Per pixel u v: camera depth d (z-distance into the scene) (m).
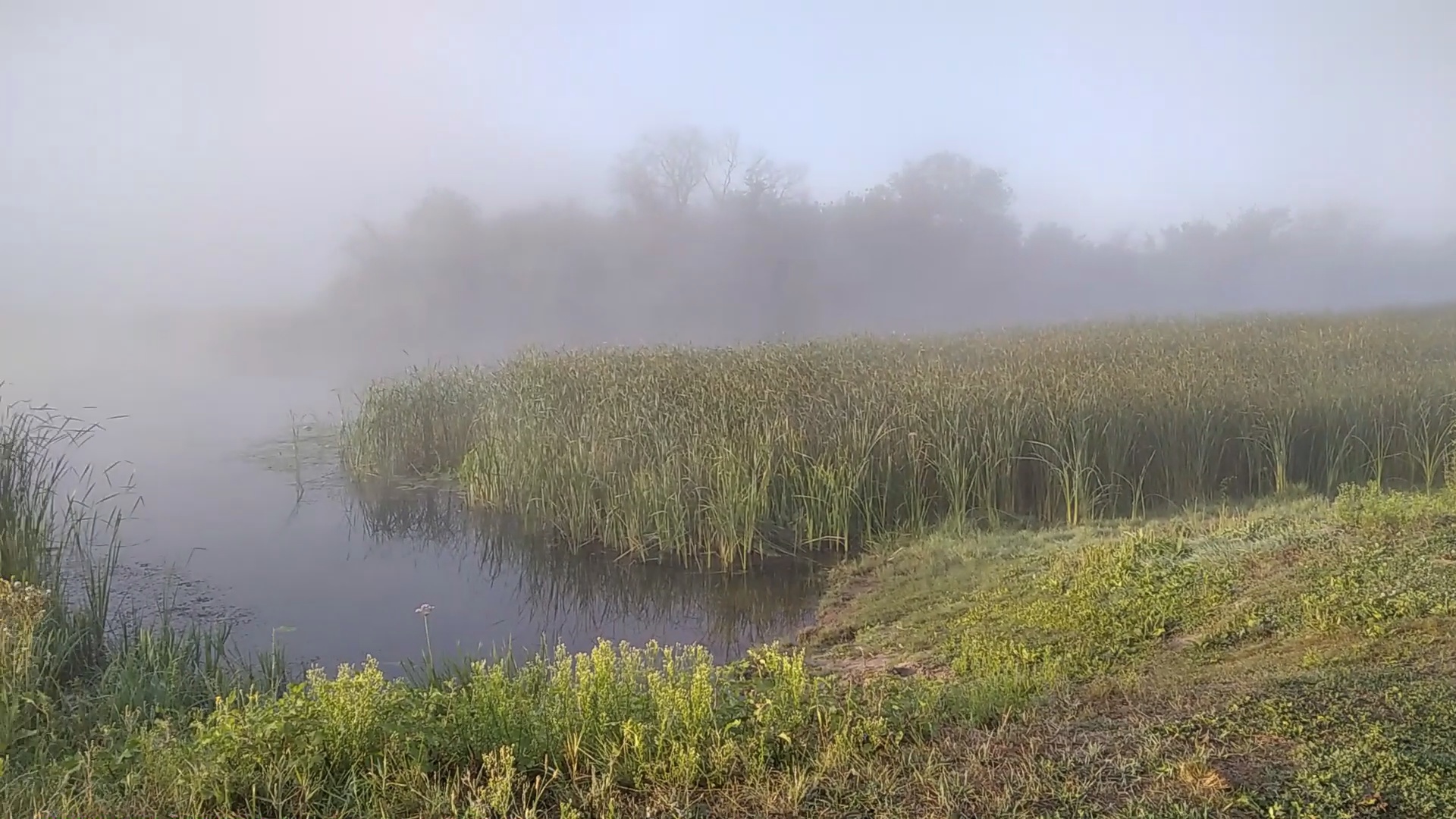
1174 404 11.48
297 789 3.62
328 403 23.41
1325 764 3.38
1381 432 11.23
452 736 4.06
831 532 10.28
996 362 15.36
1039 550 8.55
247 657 7.39
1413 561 6.02
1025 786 3.46
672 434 11.41
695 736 3.96
